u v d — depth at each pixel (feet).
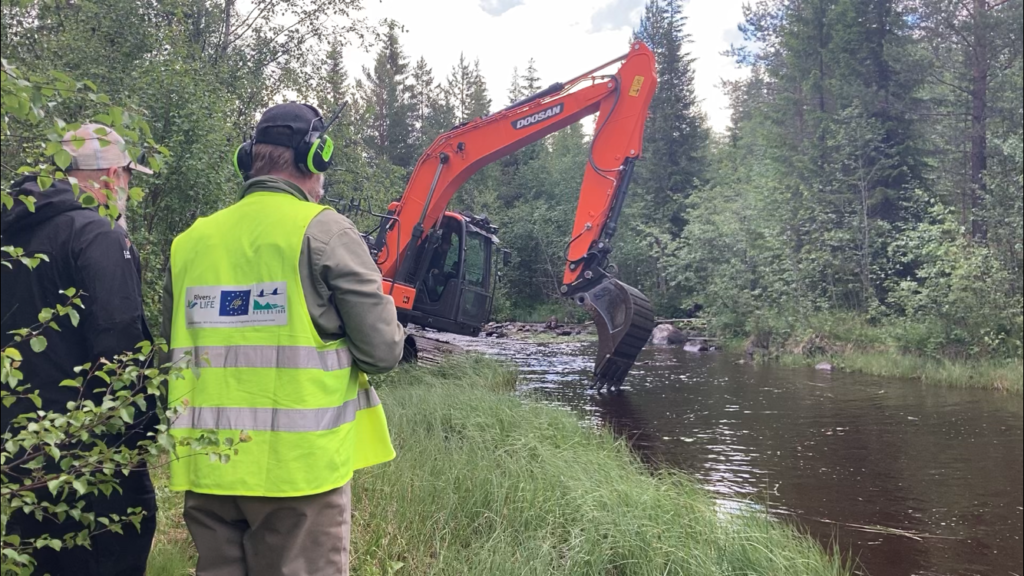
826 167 73.20
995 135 62.75
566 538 13.60
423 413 23.97
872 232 65.46
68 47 21.56
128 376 6.12
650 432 29.40
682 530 14.46
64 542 7.47
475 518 14.07
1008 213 52.01
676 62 131.23
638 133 35.73
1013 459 24.63
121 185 7.68
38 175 5.78
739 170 119.44
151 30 26.71
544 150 158.81
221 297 6.58
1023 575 14.98
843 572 15.12
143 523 7.87
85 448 7.21
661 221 120.88
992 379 42.06
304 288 6.41
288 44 43.21
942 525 18.35
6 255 7.18
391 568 11.55
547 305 122.72
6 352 5.48
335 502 6.54
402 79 185.98
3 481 5.67
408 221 37.42
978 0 62.49
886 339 53.36
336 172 45.62
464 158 37.17
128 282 7.34
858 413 33.78
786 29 97.86
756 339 63.16
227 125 26.16
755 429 30.12
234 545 6.64
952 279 50.26
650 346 71.61
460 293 39.81
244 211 6.79
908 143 68.85
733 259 71.72
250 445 6.28
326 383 6.41
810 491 21.24
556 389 39.99
